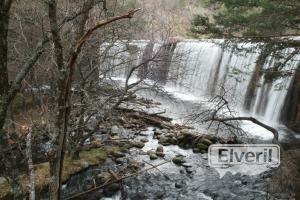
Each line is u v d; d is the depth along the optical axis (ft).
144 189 27.76
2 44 6.48
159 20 55.26
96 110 28.12
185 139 37.24
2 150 6.56
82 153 32.24
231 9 29.76
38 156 27.04
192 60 60.39
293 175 21.59
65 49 15.93
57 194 6.42
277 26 26.61
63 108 6.61
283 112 42.57
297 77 40.50
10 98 6.56
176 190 28.02
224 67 54.39
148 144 36.78
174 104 51.11
